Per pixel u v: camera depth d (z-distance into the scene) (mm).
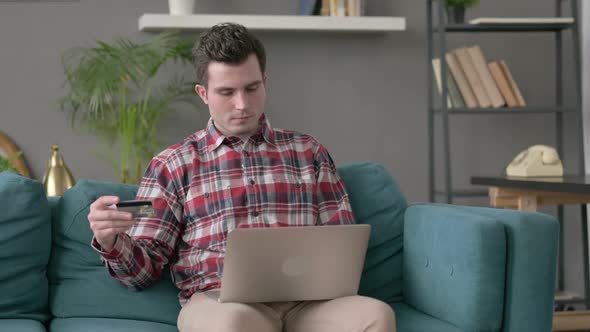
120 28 3646
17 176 2061
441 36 3518
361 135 3920
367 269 2221
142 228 1973
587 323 2822
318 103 3873
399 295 2238
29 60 3570
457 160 4035
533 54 4062
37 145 3588
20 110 3570
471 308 1878
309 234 1754
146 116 3562
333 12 3738
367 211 2262
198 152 2070
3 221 1986
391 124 3945
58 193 3105
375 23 3736
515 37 4051
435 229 2033
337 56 3881
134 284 1971
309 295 1813
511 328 1891
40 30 3576
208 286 1941
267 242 1727
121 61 3346
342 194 2148
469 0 3623
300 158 2123
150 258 1947
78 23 3605
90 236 2066
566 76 4082
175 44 3625
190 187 2027
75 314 2012
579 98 3646
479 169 4055
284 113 3846
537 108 3607
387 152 3949
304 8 3732
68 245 2072
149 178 2041
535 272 1895
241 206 2018
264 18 3631
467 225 1901
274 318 1896
